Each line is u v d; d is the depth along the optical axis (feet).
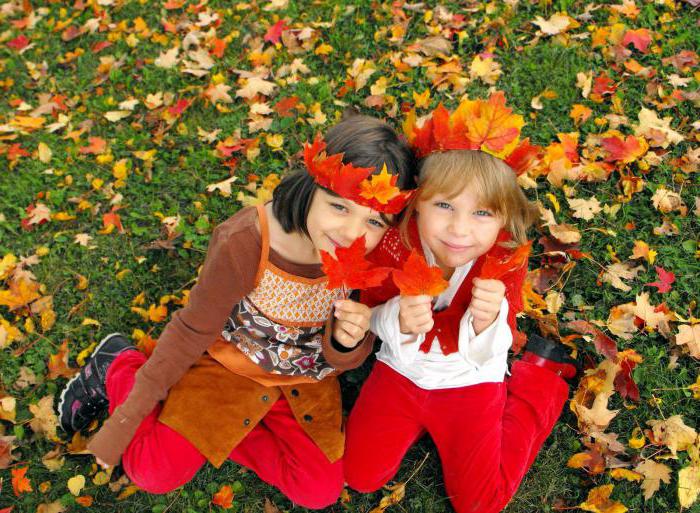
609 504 6.61
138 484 6.25
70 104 10.19
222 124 9.66
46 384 7.67
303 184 5.08
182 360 5.87
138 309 8.04
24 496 7.02
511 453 6.48
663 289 7.66
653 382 7.27
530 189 8.47
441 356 6.28
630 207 8.32
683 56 9.39
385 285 6.25
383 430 6.54
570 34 9.84
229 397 6.20
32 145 9.84
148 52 10.75
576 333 7.55
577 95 9.28
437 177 5.14
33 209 9.03
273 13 10.85
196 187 9.10
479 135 5.03
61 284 8.41
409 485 7.06
